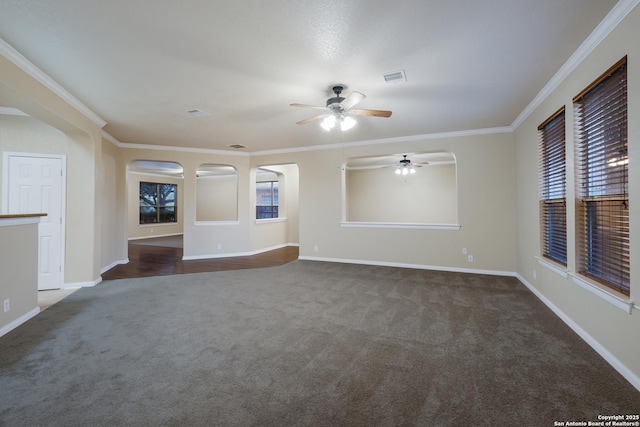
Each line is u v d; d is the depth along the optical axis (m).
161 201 11.48
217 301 3.70
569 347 2.46
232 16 2.09
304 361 2.27
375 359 2.30
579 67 2.63
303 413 1.70
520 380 2.01
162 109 3.98
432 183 8.48
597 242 2.51
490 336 2.68
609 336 2.22
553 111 3.21
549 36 2.35
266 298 3.81
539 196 3.70
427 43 2.43
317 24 2.19
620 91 2.13
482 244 5.05
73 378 2.04
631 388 1.91
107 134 5.34
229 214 11.35
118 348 2.48
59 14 2.07
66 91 3.37
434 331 2.79
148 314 3.26
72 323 3.01
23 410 1.71
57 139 4.26
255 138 5.59
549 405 1.76
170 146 6.28
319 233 6.32
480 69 2.88
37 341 2.61
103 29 2.24
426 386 1.95
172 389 1.92
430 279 4.71
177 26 2.21
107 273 5.23
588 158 2.60
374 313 3.27
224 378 2.04
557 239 3.31
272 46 2.47
